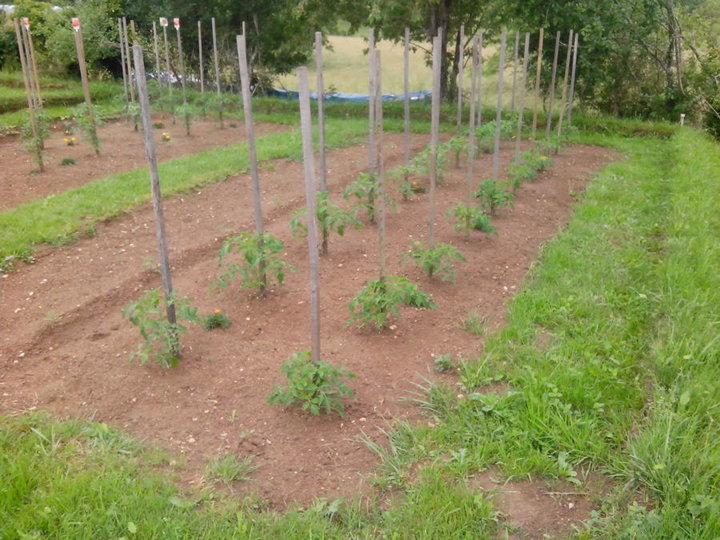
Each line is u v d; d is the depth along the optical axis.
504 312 5.20
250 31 19.08
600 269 5.83
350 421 3.85
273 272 5.86
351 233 7.04
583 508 3.14
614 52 14.62
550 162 10.20
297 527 2.99
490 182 7.48
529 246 6.72
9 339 4.78
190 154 11.18
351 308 4.71
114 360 4.51
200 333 4.86
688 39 14.38
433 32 15.27
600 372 4.11
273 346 4.71
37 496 3.09
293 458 3.54
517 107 16.16
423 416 3.88
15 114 13.39
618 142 12.59
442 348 4.65
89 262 6.27
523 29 13.71
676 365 4.10
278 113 15.66
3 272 5.94
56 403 3.99
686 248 6.14
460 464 3.37
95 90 16.48
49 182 9.09
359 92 21.25
